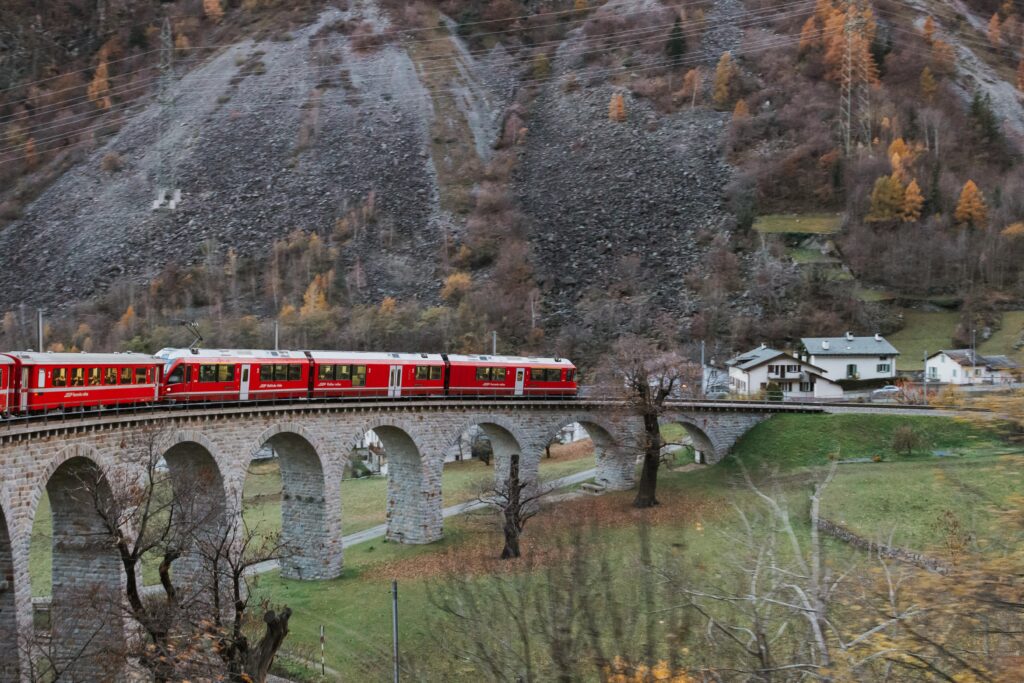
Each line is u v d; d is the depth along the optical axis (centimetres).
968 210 17950
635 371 7575
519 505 5941
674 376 7769
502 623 3356
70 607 4200
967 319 14725
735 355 14175
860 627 2222
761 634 1934
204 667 3581
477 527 7238
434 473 6925
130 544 4569
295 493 6191
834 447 8056
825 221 19012
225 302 18988
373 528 7644
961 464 6506
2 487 3806
